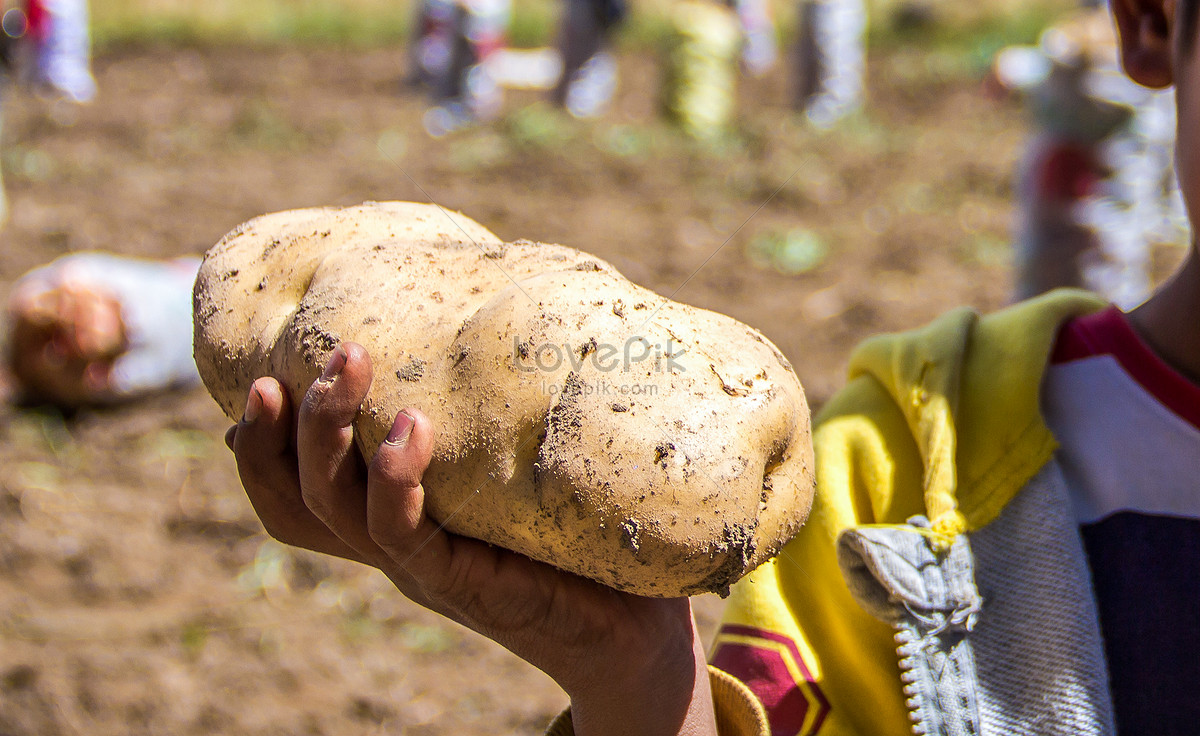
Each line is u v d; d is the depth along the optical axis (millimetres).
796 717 1085
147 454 4586
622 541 915
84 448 4609
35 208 7703
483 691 3246
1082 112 4723
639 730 988
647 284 6457
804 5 11367
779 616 1130
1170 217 5023
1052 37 4875
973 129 10828
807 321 6008
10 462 4410
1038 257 4992
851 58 11555
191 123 10781
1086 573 1042
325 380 912
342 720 3105
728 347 991
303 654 3369
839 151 9562
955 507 1058
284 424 994
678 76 10305
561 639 968
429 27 11102
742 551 926
